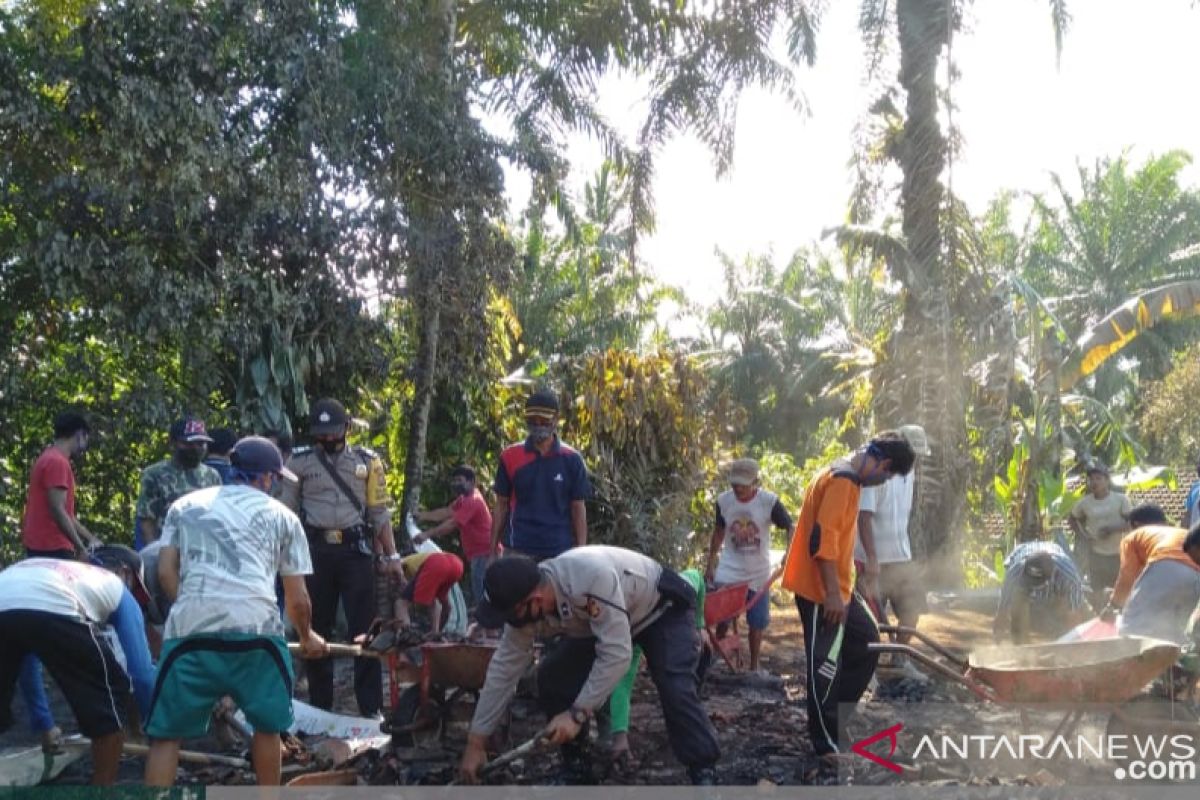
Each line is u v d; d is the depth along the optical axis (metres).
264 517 5.17
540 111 14.70
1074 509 11.64
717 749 5.54
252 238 10.88
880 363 13.91
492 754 6.33
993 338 13.56
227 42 10.91
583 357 12.96
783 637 11.27
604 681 5.25
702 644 6.86
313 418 7.05
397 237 11.84
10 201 10.81
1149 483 17.52
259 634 4.98
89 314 11.27
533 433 7.71
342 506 7.09
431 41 12.55
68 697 5.30
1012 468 14.72
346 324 11.66
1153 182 31.92
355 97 11.56
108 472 11.59
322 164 11.42
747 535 9.09
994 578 15.28
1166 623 6.27
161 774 4.95
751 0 14.42
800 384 35.78
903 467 6.12
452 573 7.05
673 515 12.41
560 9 14.51
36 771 5.97
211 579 4.97
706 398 12.97
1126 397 31.88
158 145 10.48
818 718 6.15
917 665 8.44
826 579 6.05
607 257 26.34
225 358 11.47
